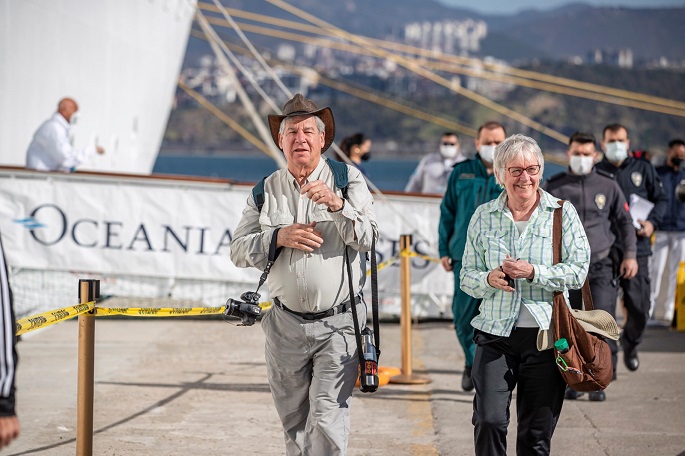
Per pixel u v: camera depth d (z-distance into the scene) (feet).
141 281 39.37
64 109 40.81
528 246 17.35
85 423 18.89
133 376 31.24
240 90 54.49
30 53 43.80
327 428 17.21
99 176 38.83
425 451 23.03
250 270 39.86
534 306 17.13
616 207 28.07
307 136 17.24
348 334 17.46
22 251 38.47
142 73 55.93
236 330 40.42
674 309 41.98
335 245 17.31
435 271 41.22
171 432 24.49
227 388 29.66
